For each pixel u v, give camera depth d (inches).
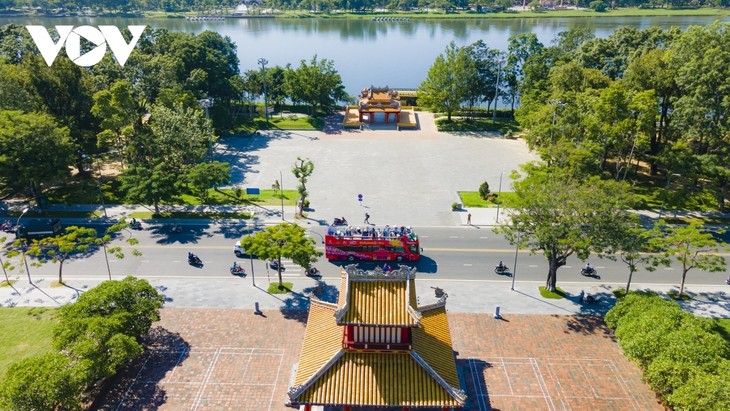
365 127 5777.6
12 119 3476.9
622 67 4648.1
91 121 4180.6
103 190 4001.0
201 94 5132.9
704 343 1967.3
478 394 2105.1
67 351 2097.7
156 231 3427.7
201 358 2298.2
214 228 3474.4
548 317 2593.5
